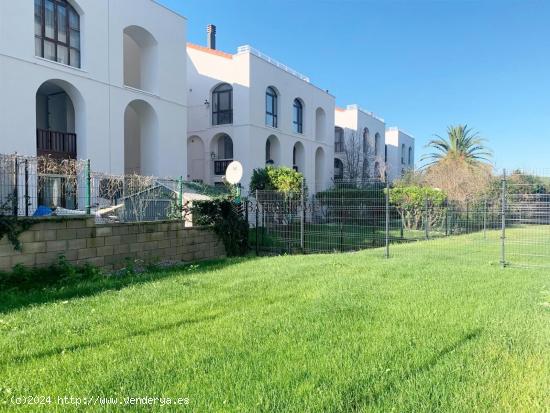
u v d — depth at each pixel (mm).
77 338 3914
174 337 3930
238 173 13211
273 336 3951
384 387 2924
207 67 25078
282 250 12891
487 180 20422
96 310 4930
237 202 12602
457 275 7320
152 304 5227
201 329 4184
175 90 19188
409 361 3365
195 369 3176
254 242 13148
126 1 16719
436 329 4195
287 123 27000
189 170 26125
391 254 10648
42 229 7270
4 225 6727
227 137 25516
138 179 10516
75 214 8219
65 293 6059
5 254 6777
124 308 5035
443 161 29031
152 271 8352
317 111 31969
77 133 15180
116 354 3490
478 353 3561
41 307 5176
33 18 13258
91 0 15305
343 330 4145
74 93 14945
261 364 3277
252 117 23688
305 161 29078
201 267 8781
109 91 15961
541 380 3051
